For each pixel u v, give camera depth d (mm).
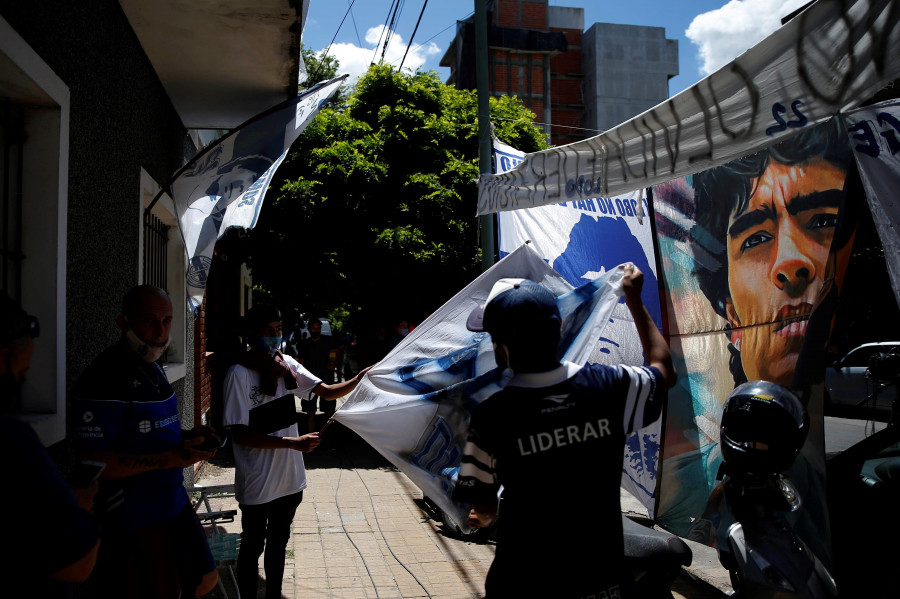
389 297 10516
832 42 2201
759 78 2436
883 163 2492
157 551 2637
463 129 11086
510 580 1913
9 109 2943
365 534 5590
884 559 2906
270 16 4191
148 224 5133
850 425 10844
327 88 4785
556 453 1925
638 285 2346
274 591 3721
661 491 3939
